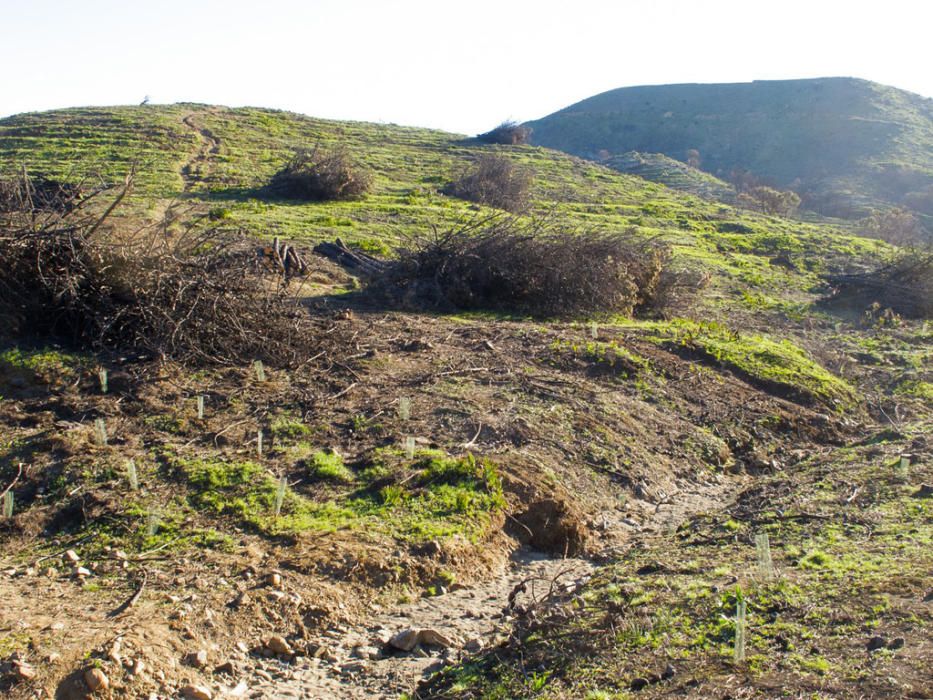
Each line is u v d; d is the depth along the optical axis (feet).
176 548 21.97
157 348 32.91
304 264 50.85
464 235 51.19
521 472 26.63
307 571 20.94
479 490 25.30
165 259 35.04
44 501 24.18
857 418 38.86
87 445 26.66
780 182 245.65
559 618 17.81
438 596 21.22
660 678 14.67
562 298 48.83
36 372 30.89
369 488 25.36
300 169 88.79
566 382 35.40
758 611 16.87
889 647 14.67
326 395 31.96
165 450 26.86
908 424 36.63
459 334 41.47
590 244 51.62
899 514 22.90
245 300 35.96
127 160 97.35
